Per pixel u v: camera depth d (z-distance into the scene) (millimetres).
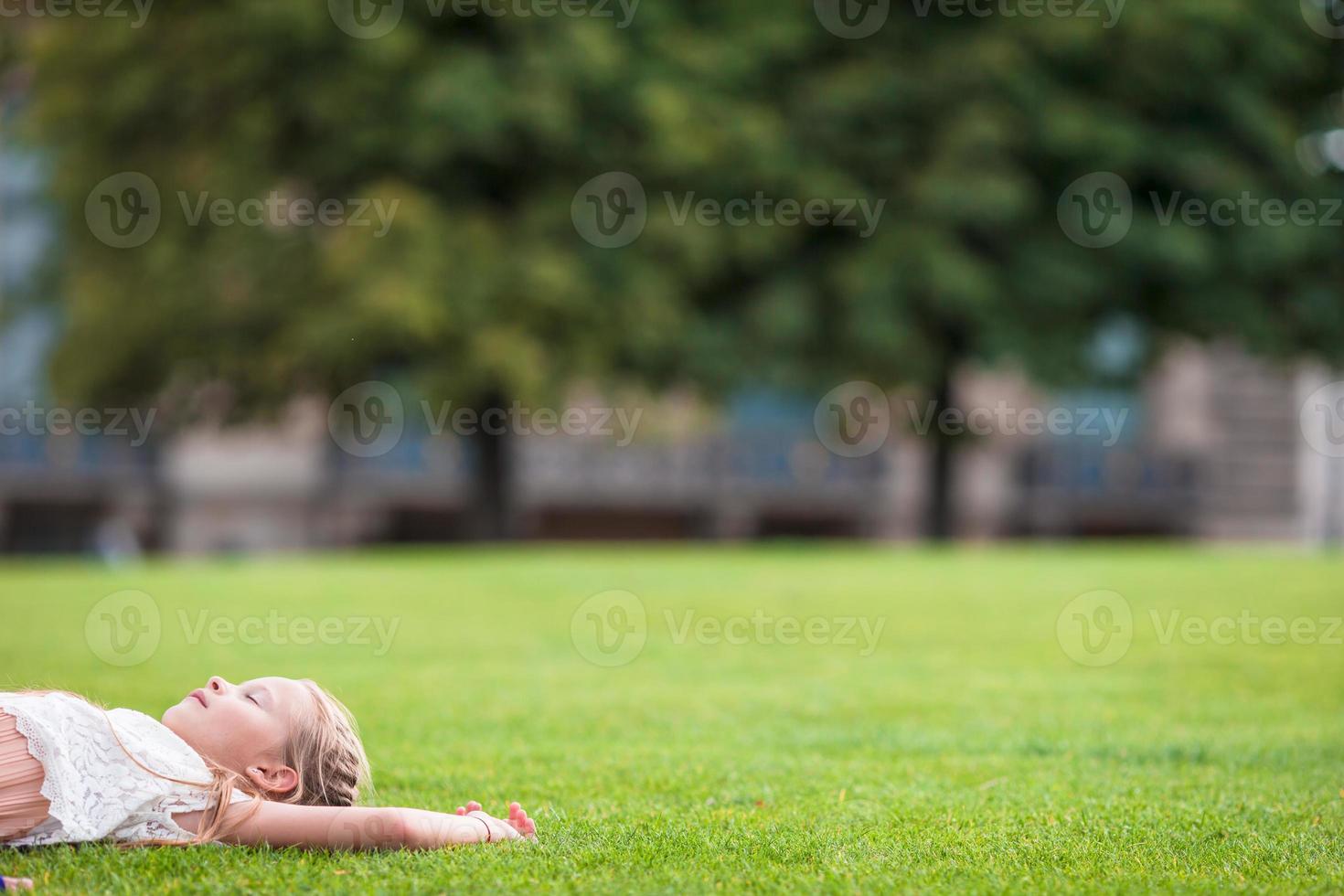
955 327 45781
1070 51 43188
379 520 66625
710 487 67312
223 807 6938
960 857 6879
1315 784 9164
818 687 14547
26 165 59969
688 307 43156
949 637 19328
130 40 41469
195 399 45438
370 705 12898
